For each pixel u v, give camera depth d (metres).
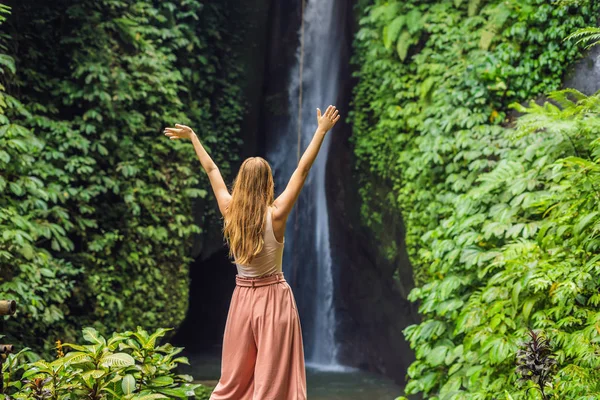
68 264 8.26
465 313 6.28
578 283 5.25
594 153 5.95
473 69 8.98
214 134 12.19
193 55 11.86
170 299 10.16
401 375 12.01
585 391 4.65
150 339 4.21
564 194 6.02
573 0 8.03
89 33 9.27
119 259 9.53
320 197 14.47
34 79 8.84
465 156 8.49
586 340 4.95
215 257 14.72
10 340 7.36
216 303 15.39
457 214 7.46
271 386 3.30
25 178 7.49
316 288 14.50
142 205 9.93
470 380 5.98
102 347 3.93
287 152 14.56
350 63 12.16
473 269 7.07
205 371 12.58
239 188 3.48
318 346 14.42
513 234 6.48
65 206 9.07
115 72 9.49
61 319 8.48
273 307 3.40
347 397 10.96
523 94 8.73
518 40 8.82
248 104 13.77
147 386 4.05
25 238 7.41
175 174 10.37
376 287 12.56
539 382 3.93
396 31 10.05
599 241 5.38
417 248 9.63
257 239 3.41
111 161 9.48
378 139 11.06
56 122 8.81
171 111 10.42
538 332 3.99
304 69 14.51
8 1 8.53
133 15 10.16
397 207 10.62
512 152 7.69
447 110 9.10
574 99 8.19
